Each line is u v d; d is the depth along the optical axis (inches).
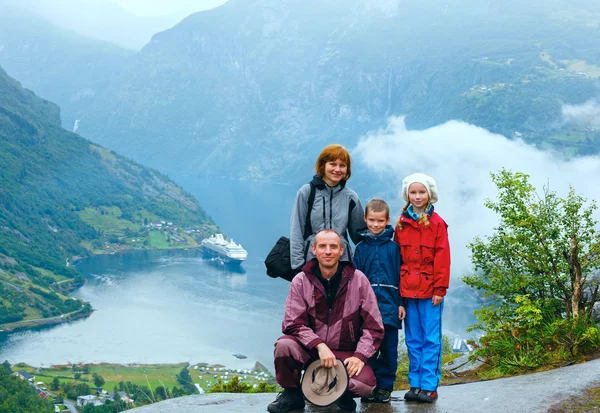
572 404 187.6
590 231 308.0
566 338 280.8
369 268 218.5
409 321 223.3
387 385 213.8
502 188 328.8
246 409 208.8
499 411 188.5
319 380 184.4
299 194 225.3
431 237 218.2
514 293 327.3
